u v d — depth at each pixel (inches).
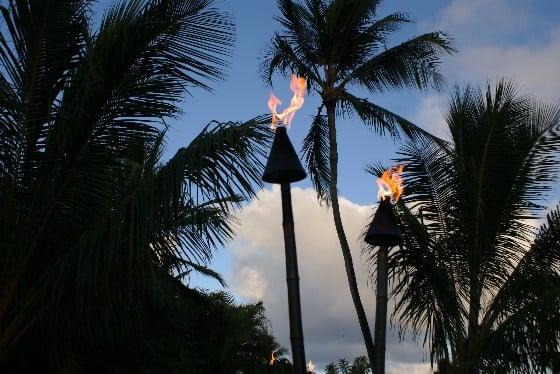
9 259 251.0
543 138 413.7
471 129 428.5
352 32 494.0
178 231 249.0
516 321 371.6
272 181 118.6
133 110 256.1
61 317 247.6
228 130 231.0
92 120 254.1
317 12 500.1
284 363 1116.5
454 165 419.8
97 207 258.8
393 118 469.1
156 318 528.1
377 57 493.0
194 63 257.6
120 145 260.1
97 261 221.0
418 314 406.3
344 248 478.9
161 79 255.3
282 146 119.4
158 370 496.1
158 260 255.8
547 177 411.8
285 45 515.8
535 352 363.3
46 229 257.9
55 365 260.8
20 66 248.5
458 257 411.2
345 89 503.2
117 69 251.4
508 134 416.2
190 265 295.0
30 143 254.4
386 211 126.0
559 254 392.2
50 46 251.3
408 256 394.6
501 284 406.3
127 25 250.1
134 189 252.4
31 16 245.1
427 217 423.5
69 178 256.2
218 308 828.6
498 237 408.2
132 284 241.4
